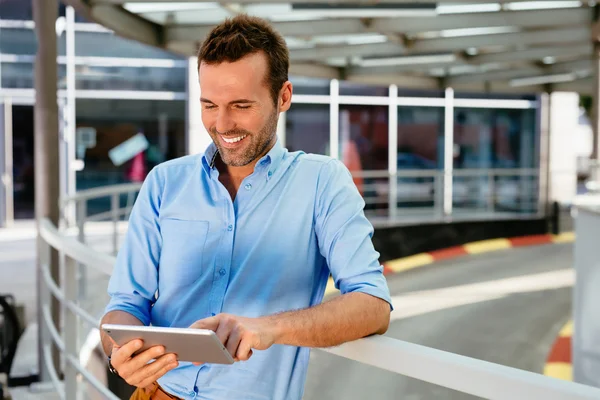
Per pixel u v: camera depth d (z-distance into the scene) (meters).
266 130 1.38
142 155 12.57
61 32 12.09
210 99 1.35
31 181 12.36
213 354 1.16
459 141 13.66
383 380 5.27
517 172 12.09
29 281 8.23
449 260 10.16
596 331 4.52
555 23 6.43
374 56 9.41
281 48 1.38
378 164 13.38
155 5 6.09
